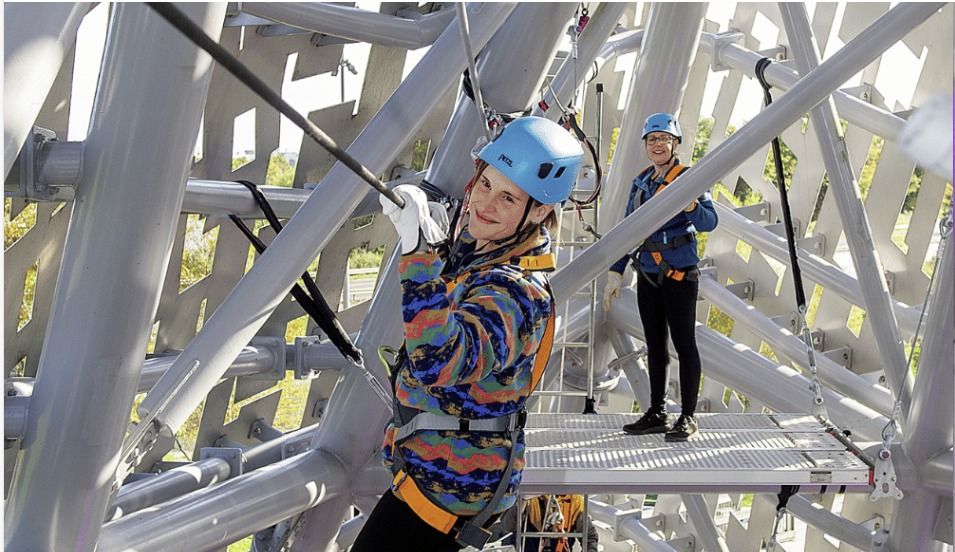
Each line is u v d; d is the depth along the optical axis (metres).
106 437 4.44
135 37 3.88
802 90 6.49
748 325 12.80
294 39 8.38
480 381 3.60
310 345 8.53
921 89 12.04
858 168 13.07
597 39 8.07
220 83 7.75
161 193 4.12
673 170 6.97
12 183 4.09
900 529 7.54
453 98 9.81
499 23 5.94
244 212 6.87
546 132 3.51
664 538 16.06
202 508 5.76
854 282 12.51
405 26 7.27
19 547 4.47
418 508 3.68
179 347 8.31
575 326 11.12
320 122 8.84
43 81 3.58
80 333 4.23
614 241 6.77
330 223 5.54
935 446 7.33
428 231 3.19
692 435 7.05
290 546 6.98
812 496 12.66
